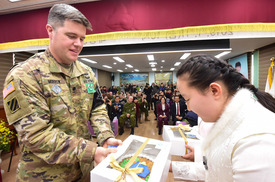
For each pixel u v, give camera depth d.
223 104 0.37
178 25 1.72
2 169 1.84
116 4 1.81
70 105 0.62
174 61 5.29
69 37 0.53
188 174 0.60
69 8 0.52
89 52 2.21
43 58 0.58
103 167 0.49
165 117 3.22
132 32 1.80
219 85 0.34
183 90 0.40
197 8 1.68
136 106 3.82
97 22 1.86
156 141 0.70
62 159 0.47
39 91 0.52
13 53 3.11
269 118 0.30
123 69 8.99
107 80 10.85
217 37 1.66
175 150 1.05
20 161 0.57
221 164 0.33
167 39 1.75
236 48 3.68
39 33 2.02
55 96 0.57
